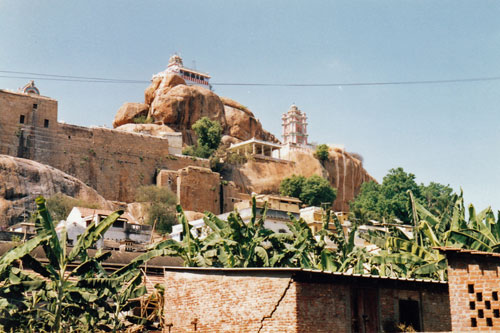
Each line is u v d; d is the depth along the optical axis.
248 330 24.59
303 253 36.03
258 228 38.34
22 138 111.44
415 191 127.62
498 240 32.12
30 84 126.25
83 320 31.44
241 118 157.38
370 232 39.78
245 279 25.22
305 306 23.61
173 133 136.00
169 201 115.12
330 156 153.00
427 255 34.19
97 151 120.75
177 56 170.75
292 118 170.00
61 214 95.69
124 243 58.28
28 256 28.69
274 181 140.50
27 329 29.62
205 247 34.72
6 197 97.12
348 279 24.84
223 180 129.12
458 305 20.95
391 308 25.80
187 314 27.09
